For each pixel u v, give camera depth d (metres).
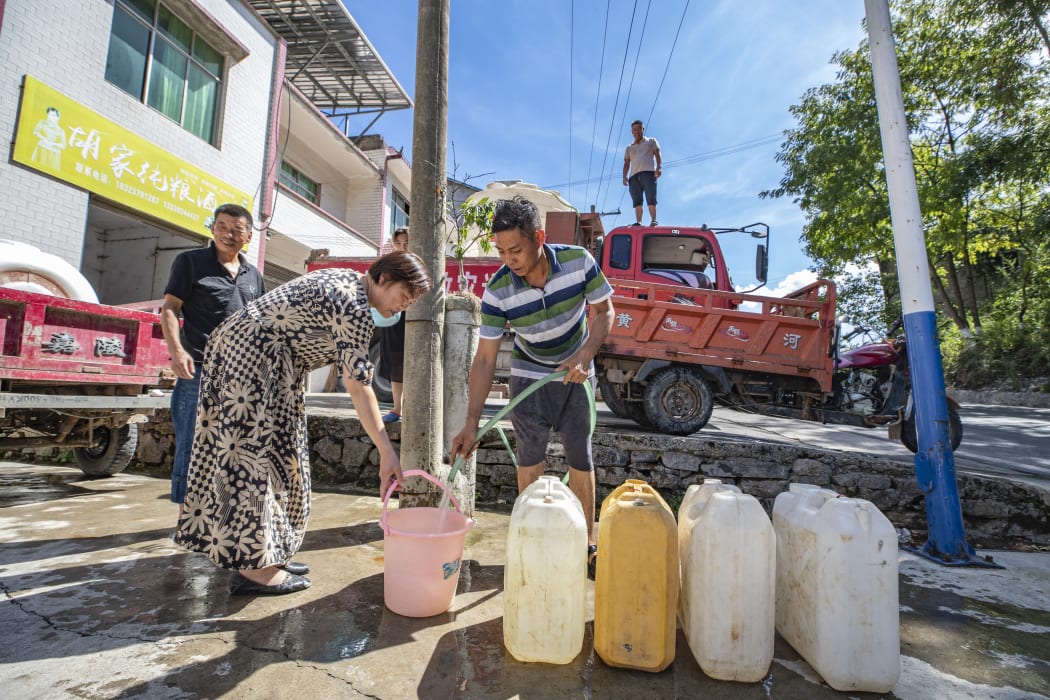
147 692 1.45
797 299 4.73
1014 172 11.83
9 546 2.55
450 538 1.97
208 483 1.98
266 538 1.99
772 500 3.73
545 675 1.64
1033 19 11.36
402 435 2.82
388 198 15.01
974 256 16.94
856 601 1.59
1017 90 12.34
